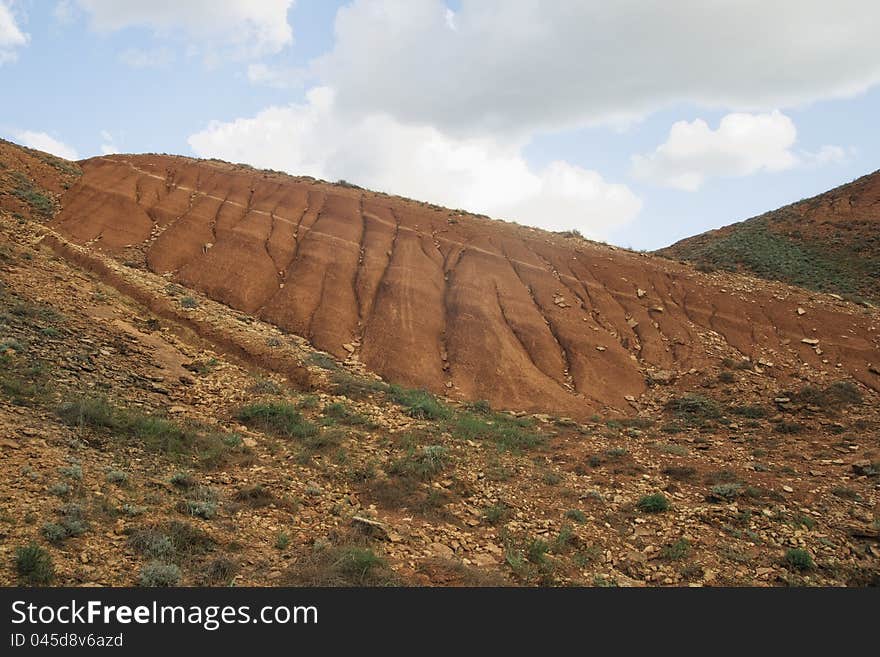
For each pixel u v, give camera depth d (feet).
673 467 43.96
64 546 22.52
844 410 60.39
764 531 34.53
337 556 26.37
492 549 31.04
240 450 37.45
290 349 60.29
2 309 45.24
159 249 80.53
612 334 79.66
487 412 61.21
